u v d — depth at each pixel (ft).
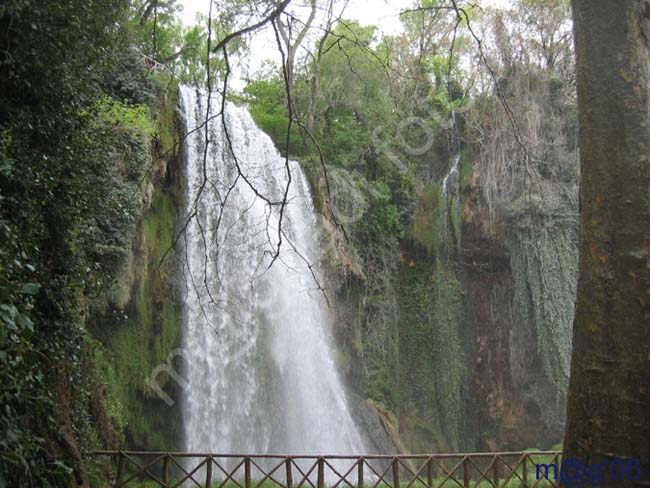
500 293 86.07
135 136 48.85
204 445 57.41
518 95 79.36
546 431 80.12
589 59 16.25
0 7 21.24
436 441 80.94
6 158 21.68
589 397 14.75
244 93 85.46
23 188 23.85
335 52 65.67
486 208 84.53
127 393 52.11
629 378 14.29
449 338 84.58
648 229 14.96
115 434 43.34
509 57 78.48
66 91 26.86
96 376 40.88
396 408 81.15
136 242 52.70
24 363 18.71
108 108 45.24
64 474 23.31
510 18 76.84
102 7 28.55
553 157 80.43
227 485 39.63
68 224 28.37
